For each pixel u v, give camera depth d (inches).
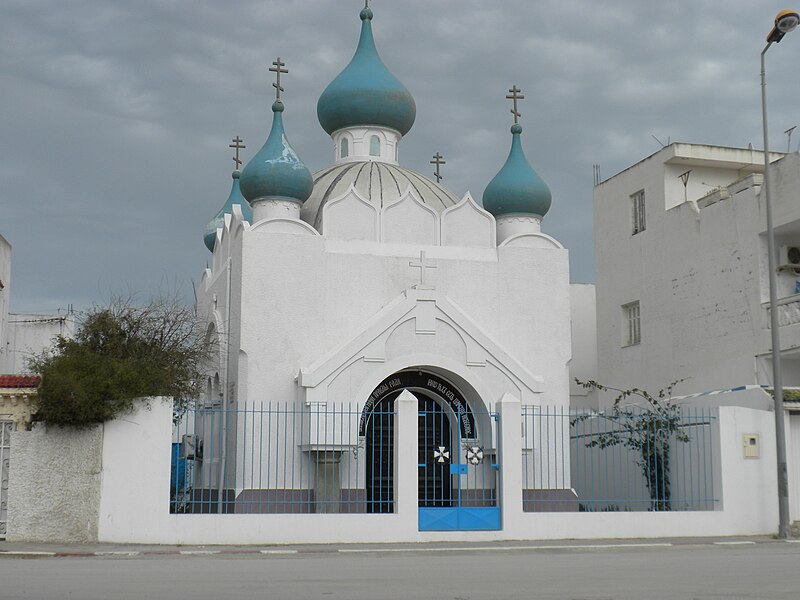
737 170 1328.7
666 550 740.7
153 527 743.7
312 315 961.5
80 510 739.4
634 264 1347.2
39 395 741.9
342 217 1000.9
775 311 841.5
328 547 735.1
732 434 862.5
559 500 974.4
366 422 913.5
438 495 970.1
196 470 1025.5
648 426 925.8
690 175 1309.1
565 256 1043.3
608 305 1398.9
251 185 1025.5
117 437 749.9
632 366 1338.6
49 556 663.8
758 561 620.1
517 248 1033.5
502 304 1018.7
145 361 913.5
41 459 742.5
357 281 983.0
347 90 1162.6
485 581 498.0
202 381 1042.1
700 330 1203.2
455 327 953.5
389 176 1112.8
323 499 902.4
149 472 749.3
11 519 735.1
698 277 1214.9
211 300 1115.9
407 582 491.8
